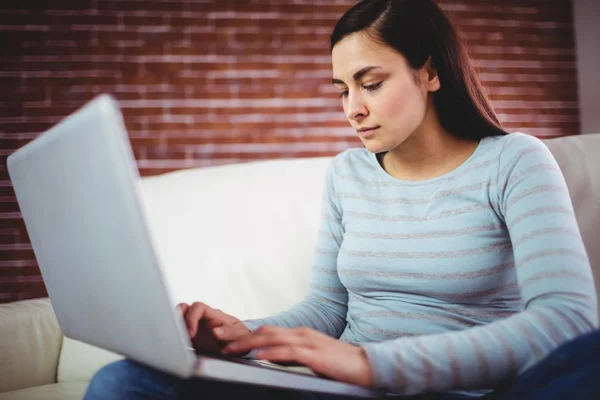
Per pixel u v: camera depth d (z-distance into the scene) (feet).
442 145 3.15
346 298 3.50
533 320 2.17
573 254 2.39
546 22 10.42
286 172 5.08
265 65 9.98
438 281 2.89
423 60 3.00
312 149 10.05
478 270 2.84
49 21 9.52
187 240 4.72
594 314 2.25
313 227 4.71
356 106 2.97
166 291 1.78
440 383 2.15
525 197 2.66
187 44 9.83
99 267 2.05
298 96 10.03
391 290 3.06
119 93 9.68
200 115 9.84
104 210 1.88
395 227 3.10
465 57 3.19
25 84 9.46
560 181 2.72
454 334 2.23
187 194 5.00
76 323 2.54
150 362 2.04
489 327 2.22
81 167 1.91
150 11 9.75
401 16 2.93
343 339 3.22
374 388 2.23
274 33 10.00
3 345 4.15
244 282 4.49
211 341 2.89
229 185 5.02
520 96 10.35
